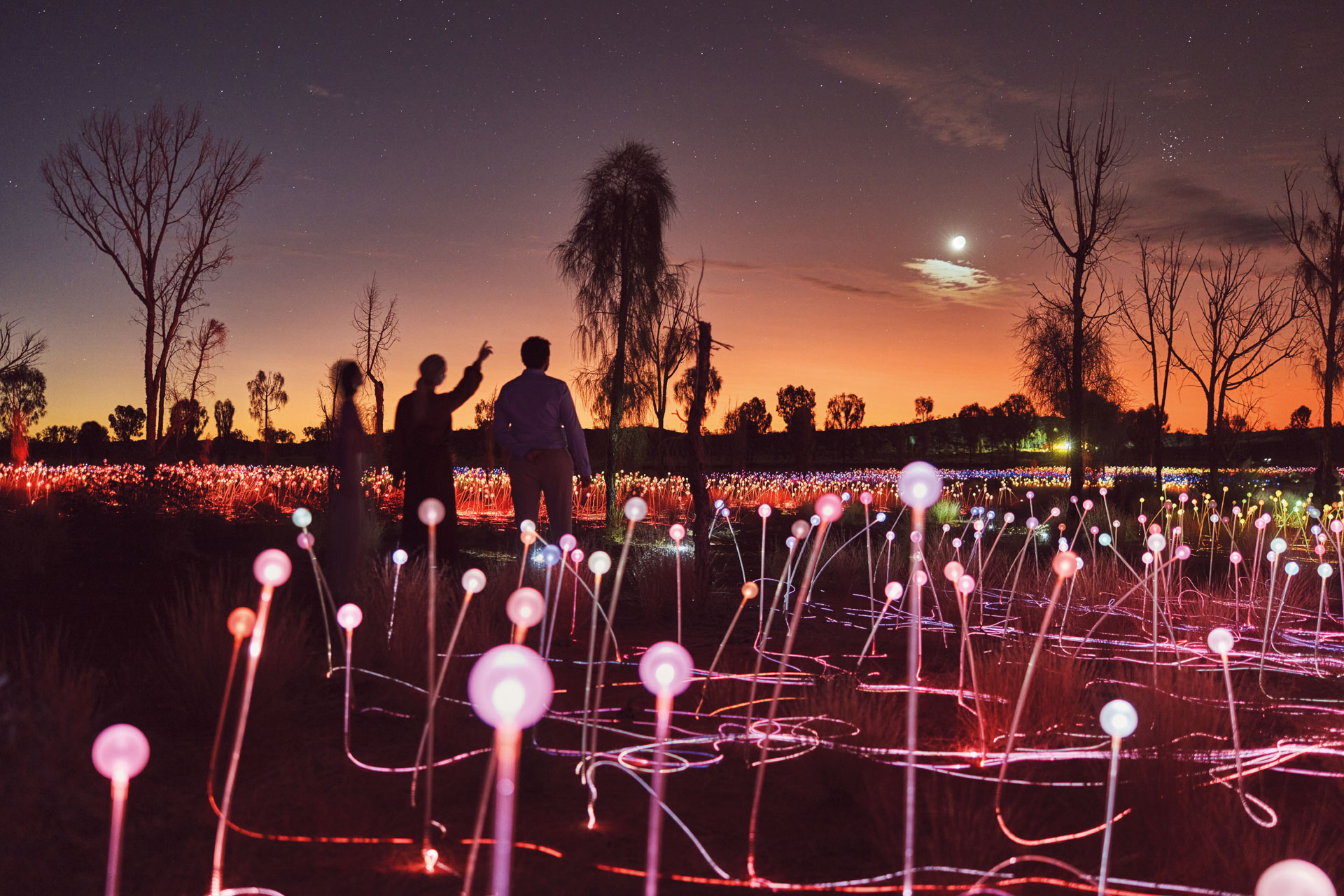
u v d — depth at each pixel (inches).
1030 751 156.3
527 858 113.1
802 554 395.2
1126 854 118.5
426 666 197.3
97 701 165.2
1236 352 698.2
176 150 786.2
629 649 247.9
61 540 362.3
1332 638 280.5
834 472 1517.0
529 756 148.9
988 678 182.9
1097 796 138.6
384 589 246.8
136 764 71.6
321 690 189.8
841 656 245.9
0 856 106.8
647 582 304.5
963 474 1412.4
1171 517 615.2
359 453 282.4
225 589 244.2
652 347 613.6
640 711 186.5
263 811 124.6
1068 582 322.7
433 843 116.5
